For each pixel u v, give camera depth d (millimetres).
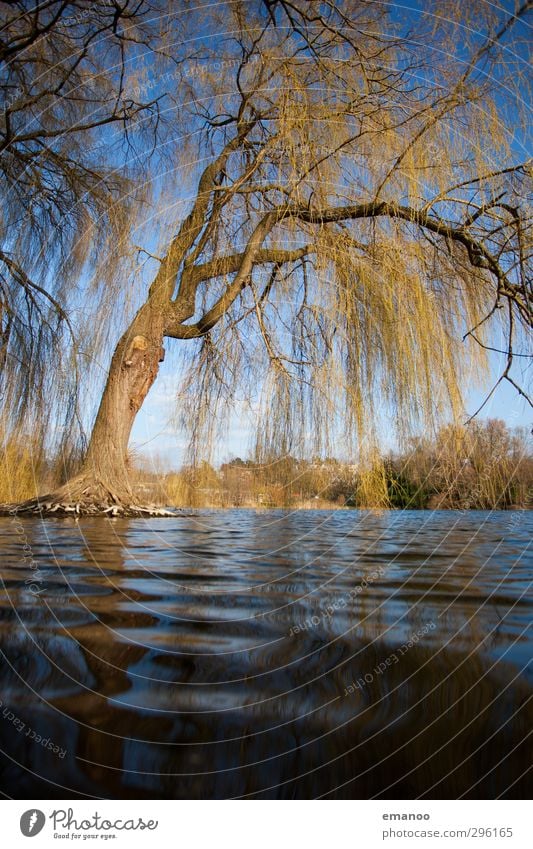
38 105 5059
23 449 5102
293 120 4297
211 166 5727
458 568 2131
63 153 5461
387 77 4309
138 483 5754
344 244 4242
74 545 2861
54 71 4996
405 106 4289
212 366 5441
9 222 5023
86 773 611
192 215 5715
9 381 4918
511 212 4156
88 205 5301
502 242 4297
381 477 4016
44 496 5305
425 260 4430
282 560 2361
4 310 5027
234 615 1312
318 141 4340
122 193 5281
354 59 4367
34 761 627
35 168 5227
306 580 1834
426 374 3949
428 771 624
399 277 4074
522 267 4094
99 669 909
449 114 4168
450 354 4066
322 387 4168
